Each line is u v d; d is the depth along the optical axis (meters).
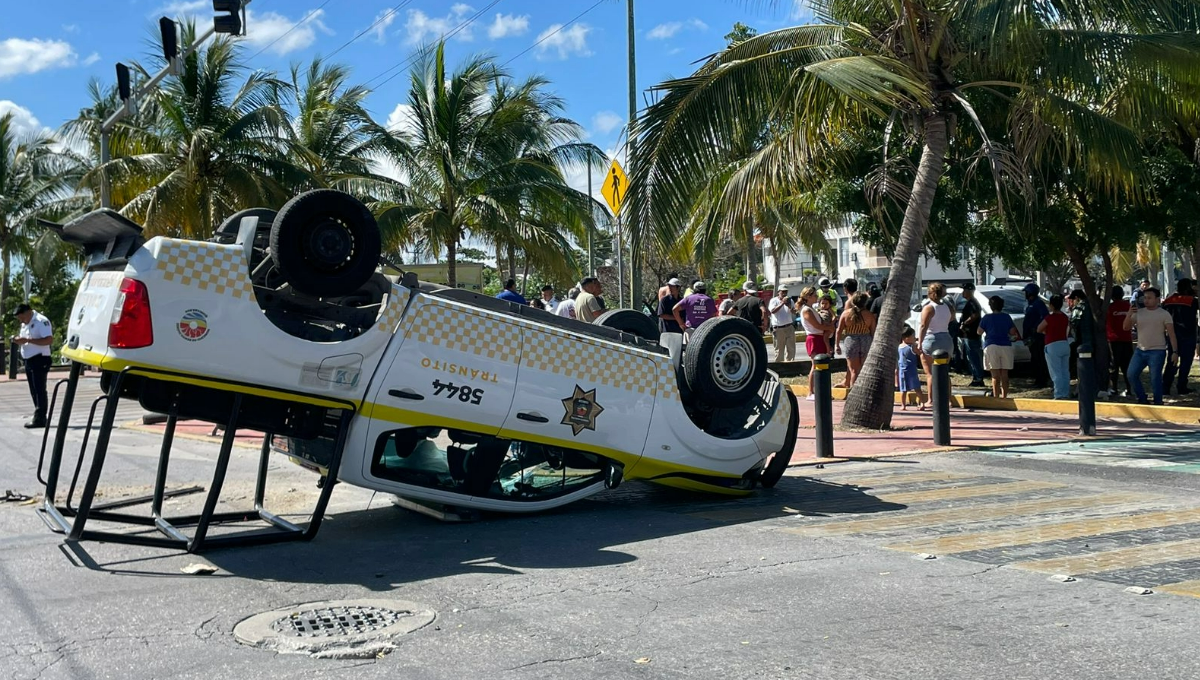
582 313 14.59
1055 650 4.90
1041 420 14.48
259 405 7.02
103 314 6.71
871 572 6.41
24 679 4.71
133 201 27.20
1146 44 12.41
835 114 14.03
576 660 4.88
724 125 13.37
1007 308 22.03
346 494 9.59
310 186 28.36
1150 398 16.48
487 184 26.58
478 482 7.95
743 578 6.32
